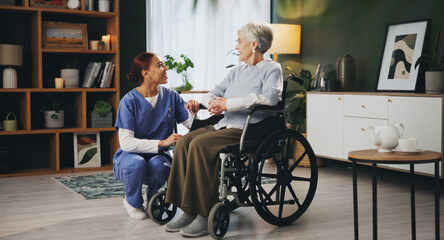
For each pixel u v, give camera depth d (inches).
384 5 161.0
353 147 151.6
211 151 91.6
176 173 94.5
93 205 120.0
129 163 103.0
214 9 199.6
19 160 171.9
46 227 101.0
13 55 160.2
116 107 173.3
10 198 128.3
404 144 78.7
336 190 136.7
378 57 163.5
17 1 166.1
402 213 111.1
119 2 182.7
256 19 212.8
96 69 171.3
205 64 198.4
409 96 133.0
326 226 100.8
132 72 107.8
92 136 172.9
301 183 146.4
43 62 173.2
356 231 80.8
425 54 136.9
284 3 208.4
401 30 153.9
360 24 170.6
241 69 105.0
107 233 96.3
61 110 169.5
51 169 169.0
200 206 91.0
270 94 95.7
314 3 191.9
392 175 158.7
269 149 95.8
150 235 94.8
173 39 191.0
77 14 169.9
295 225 101.9
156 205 102.9
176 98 113.9
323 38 188.2
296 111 183.5
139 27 186.1
